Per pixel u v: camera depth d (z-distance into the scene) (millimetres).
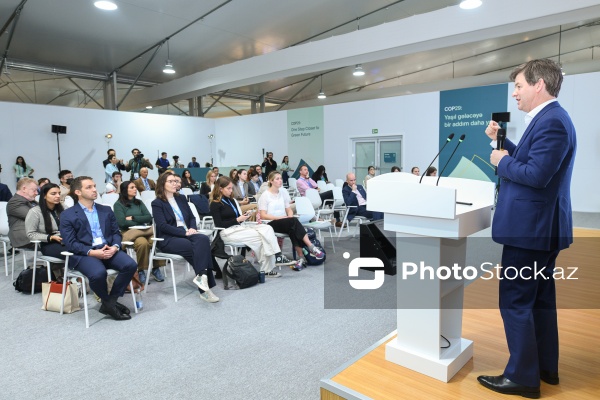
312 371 2236
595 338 2199
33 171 9961
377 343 2150
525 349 1589
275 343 2602
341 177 11883
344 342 2598
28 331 2857
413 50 7426
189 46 10227
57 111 10586
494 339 2193
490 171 9391
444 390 1687
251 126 13664
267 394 2014
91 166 11312
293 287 3781
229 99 16250
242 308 3258
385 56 7793
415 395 1655
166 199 3820
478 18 6227
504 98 9156
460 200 2014
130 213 4309
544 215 1505
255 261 4742
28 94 13789
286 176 12047
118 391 2066
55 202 3631
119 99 14352
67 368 2318
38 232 3551
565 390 1670
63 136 10727
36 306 3383
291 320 2982
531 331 1585
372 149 11281
